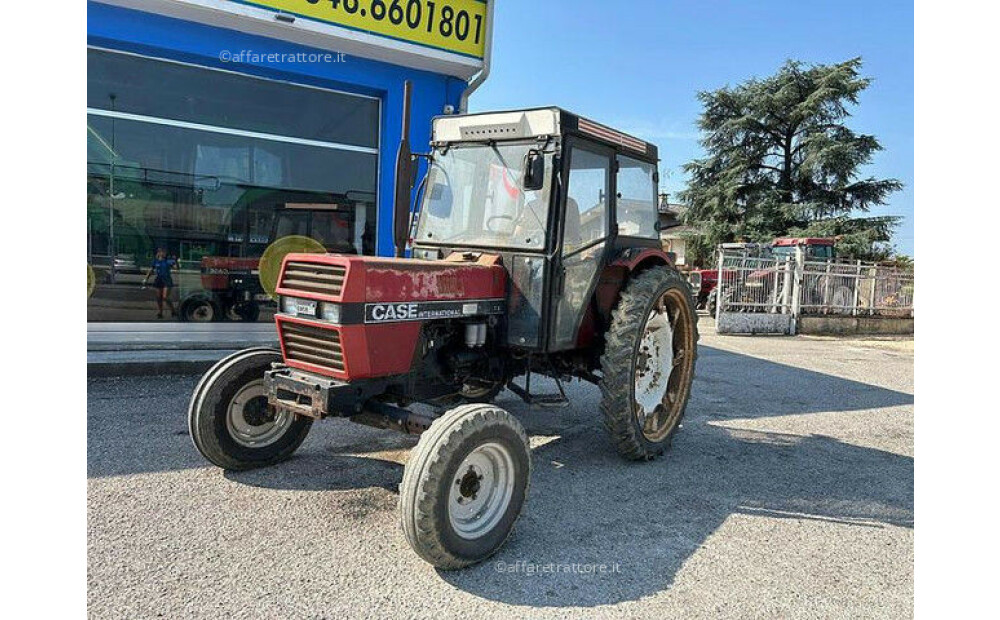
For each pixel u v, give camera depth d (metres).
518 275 3.93
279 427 4.14
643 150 4.82
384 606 2.61
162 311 7.50
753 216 29.39
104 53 6.91
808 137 29.41
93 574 2.72
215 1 6.74
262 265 7.99
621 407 4.21
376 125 8.50
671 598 2.78
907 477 4.51
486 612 2.60
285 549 3.03
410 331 3.48
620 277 4.63
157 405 5.36
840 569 3.11
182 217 7.50
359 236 8.55
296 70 7.68
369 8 7.56
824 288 15.03
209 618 2.45
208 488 3.71
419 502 2.73
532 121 3.94
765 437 5.45
